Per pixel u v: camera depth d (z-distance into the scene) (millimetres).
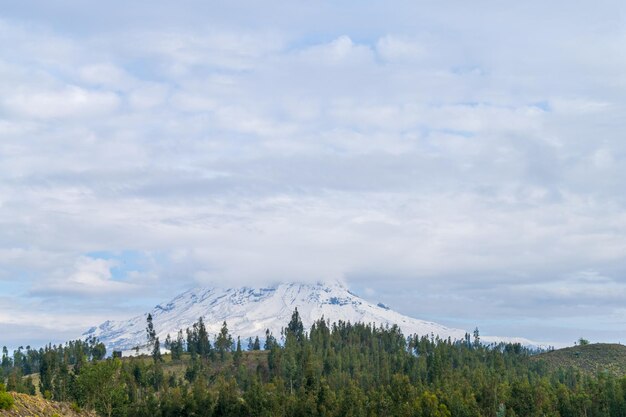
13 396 136125
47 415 137500
